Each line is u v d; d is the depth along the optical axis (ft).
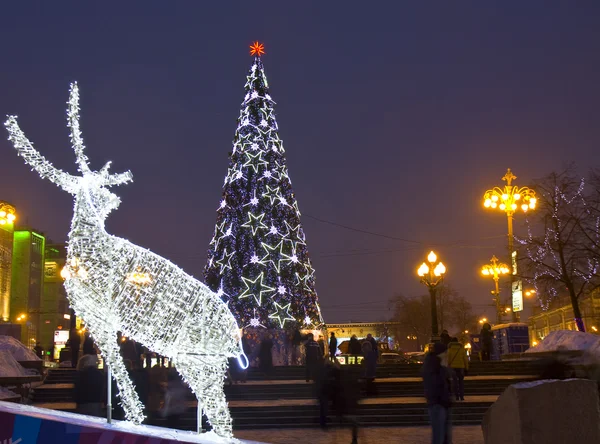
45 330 271.28
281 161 96.12
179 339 29.63
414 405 63.00
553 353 72.69
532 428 30.66
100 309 28.37
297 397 71.82
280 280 89.51
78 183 28.91
